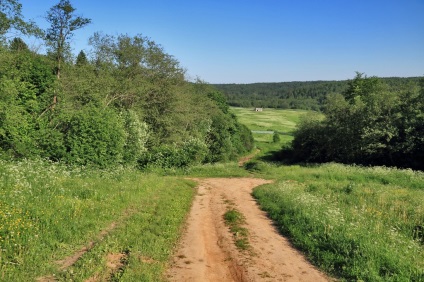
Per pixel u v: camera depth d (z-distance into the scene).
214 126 55.94
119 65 43.78
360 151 38.44
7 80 21.50
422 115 33.75
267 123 126.00
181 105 45.12
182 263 8.98
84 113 24.19
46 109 26.42
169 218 12.81
